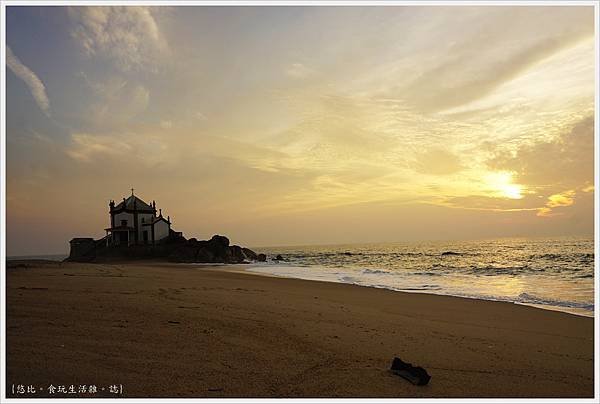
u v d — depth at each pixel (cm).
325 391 617
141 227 6288
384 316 1314
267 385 630
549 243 11775
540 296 2044
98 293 1339
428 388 648
